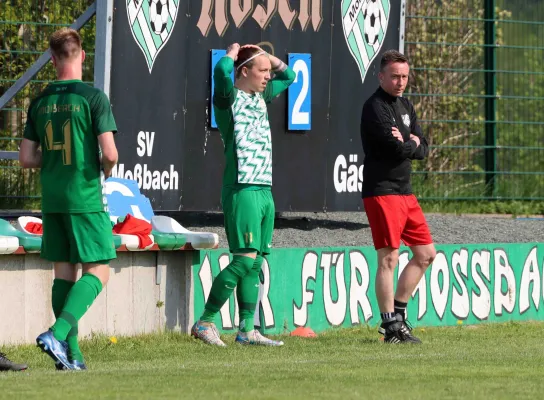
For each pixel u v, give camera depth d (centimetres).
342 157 4341
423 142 3020
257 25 4131
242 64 2861
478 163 5378
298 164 4238
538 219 5088
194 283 3152
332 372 2172
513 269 3897
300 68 4212
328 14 4281
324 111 4291
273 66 3016
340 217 4691
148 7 3900
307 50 4238
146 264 3033
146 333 3031
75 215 2262
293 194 4231
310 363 2417
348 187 4362
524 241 4450
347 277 3488
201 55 4031
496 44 5403
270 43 4162
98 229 2277
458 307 3725
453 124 5312
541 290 3991
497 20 5341
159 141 3953
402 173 2955
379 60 4422
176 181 3997
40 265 2816
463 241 4303
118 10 3828
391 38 4466
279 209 4200
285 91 4197
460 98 5300
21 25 4306
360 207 4397
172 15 3959
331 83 4303
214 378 2045
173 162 3988
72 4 4412
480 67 5359
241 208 2859
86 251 2269
